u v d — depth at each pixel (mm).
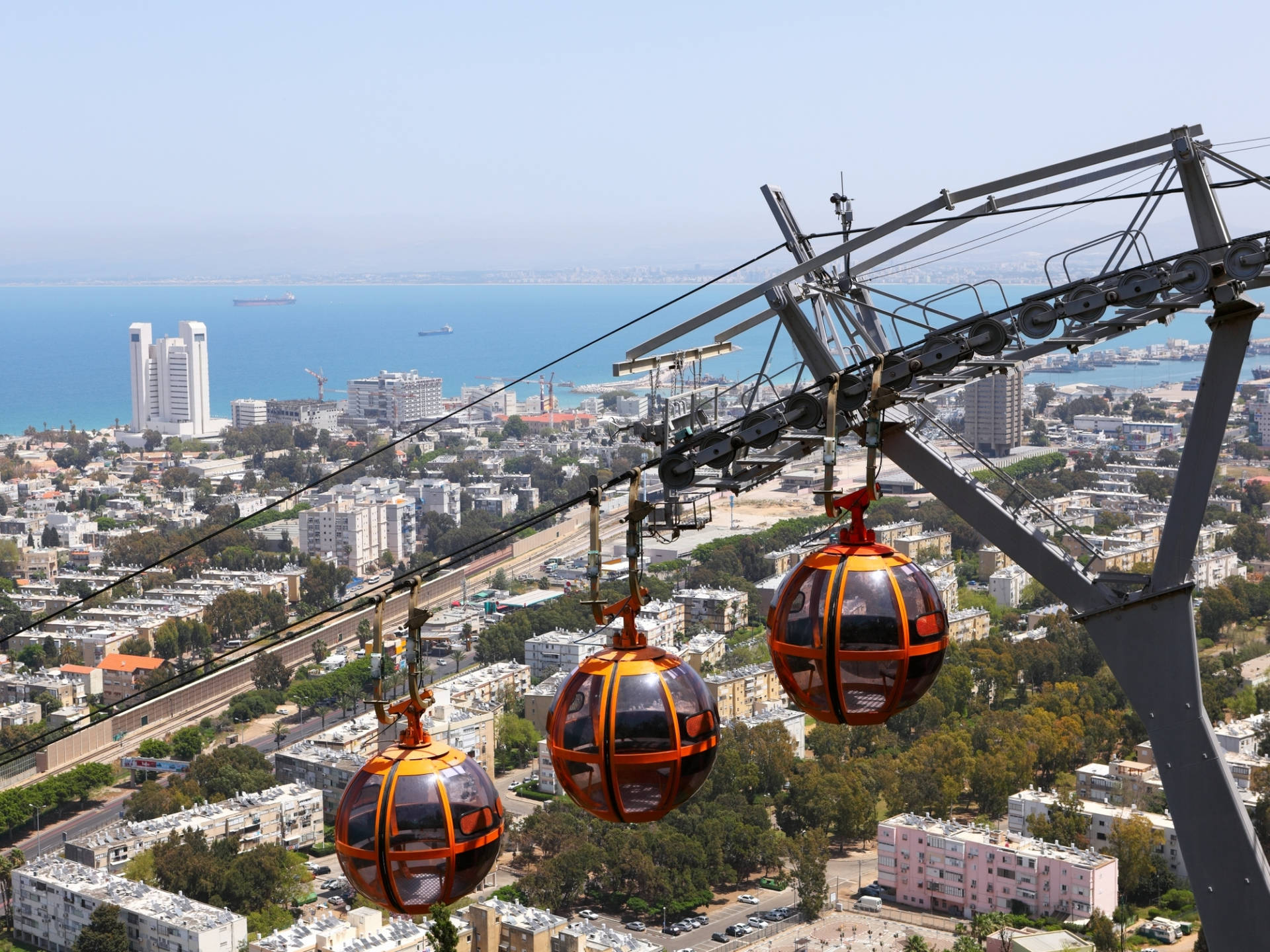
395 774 19406
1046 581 27000
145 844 188125
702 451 25312
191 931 156125
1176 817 26156
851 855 191750
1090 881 161500
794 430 24922
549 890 172250
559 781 20391
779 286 26453
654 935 167375
